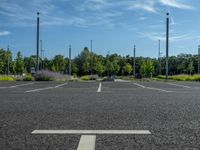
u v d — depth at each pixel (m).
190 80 43.88
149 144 4.26
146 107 8.55
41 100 10.69
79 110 7.82
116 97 12.12
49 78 40.62
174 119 6.40
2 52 104.44
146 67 96.00
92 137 4.68
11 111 7.59
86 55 114.44
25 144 4.25
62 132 5.03
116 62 125.06
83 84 27.28
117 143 4.31
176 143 4.32
